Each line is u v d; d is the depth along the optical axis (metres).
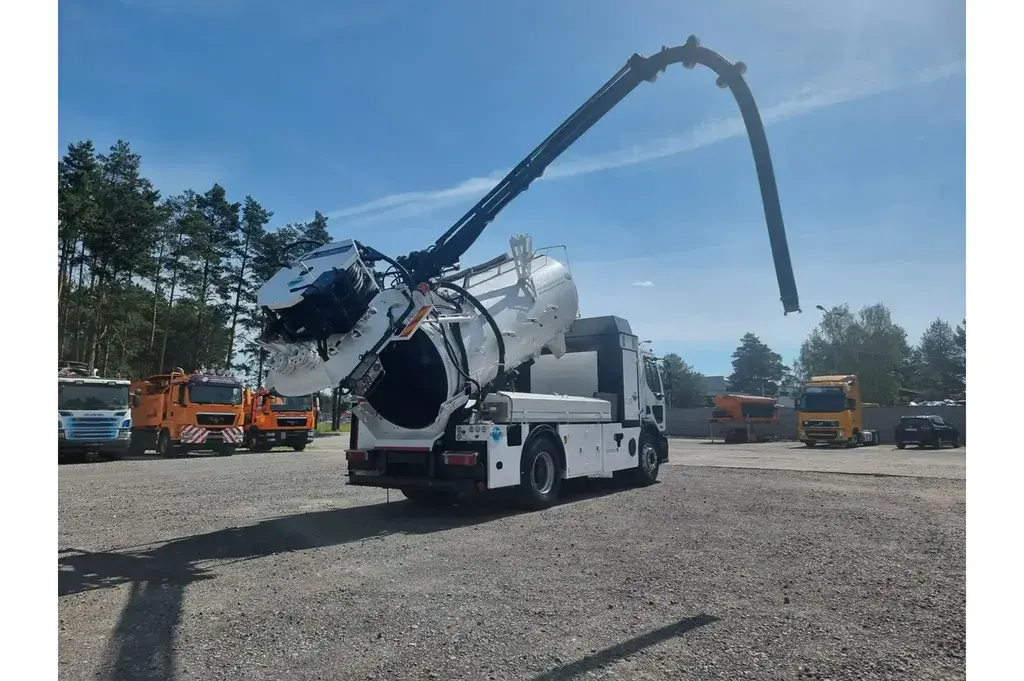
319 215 50.06
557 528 8.53
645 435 13.72
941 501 10.73
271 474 16.53
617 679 3.79
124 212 41.19
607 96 9.65
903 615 4.88
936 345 86.62
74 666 4.05
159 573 6.36
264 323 8.42
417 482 9.65
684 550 7.09
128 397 21.84
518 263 11.48
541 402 10.64
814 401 33.31
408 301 9.02
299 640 4.49
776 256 8.85
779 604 5.16
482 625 4.74
